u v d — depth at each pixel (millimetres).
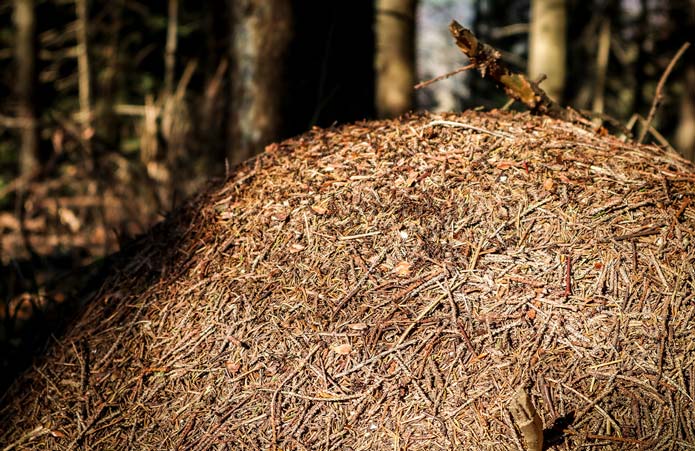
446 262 2607
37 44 14055
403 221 2742
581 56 15352
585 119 3459
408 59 6703
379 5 6621
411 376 2402
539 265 2561
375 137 3129
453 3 13617
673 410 2264
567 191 2730
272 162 3234
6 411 2857
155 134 7840
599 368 2354
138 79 15812
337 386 2434
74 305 3361
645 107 14484
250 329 2633
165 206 6754
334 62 5484
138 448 2492
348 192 2889
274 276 2748
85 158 6594
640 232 2607
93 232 6352
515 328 2445
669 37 13852
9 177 12805
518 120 3148
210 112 7238
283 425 2393
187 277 2908
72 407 2713
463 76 13188
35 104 13766
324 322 2572
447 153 2930
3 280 4223
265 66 5383
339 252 2730
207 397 2533
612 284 2506
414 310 2527
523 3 16547
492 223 2682
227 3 5648
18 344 3658
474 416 2305
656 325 2414
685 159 3029
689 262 2537
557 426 2268
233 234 2953
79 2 15445
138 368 2713
